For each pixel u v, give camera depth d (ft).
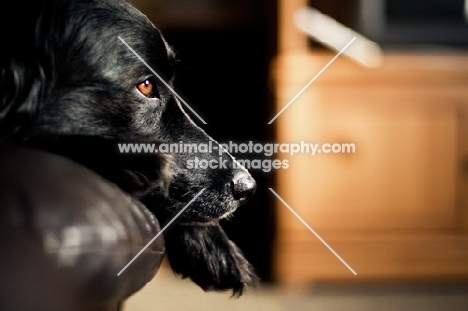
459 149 10.50
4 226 2.54
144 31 5.17
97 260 2.67
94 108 4.70
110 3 5.03
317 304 9.45
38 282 2.52
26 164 2.80
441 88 10.46
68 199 2.70
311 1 11.13
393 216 10.50
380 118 10.44
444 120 10.48
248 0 12.15
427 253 10.52
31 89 4.11
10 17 4.18
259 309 9.18
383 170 10.48
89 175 2.94
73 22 4.70
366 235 10.48
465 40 10.85
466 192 10.51
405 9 10.88
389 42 10.89
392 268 10.51
